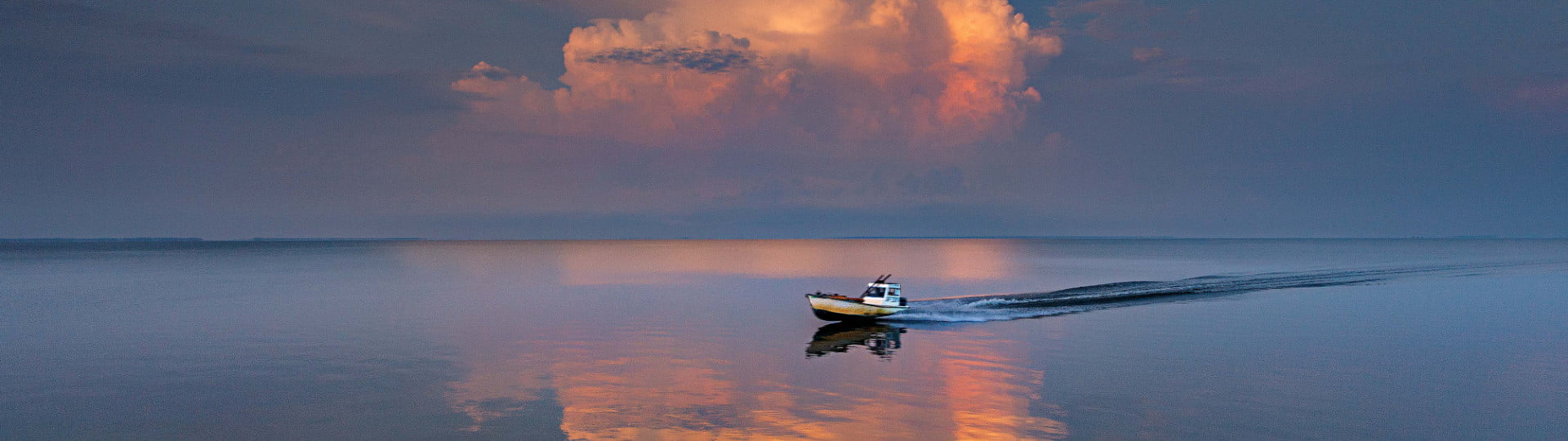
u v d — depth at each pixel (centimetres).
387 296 5881
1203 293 5688
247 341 3559
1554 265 10256
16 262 12656
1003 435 2064
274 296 5953
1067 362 3011
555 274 9231
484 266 11312
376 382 2672
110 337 3697
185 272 9469
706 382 2662
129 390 2573
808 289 6781
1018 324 4078
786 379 2714
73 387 2608
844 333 3791
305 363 3027
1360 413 2270
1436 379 2700
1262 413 2266
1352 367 2908
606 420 2214
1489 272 8425
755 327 4078
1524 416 2247
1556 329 3875
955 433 2081
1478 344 3416
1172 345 3400
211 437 2073
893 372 2820
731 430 2117
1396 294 5694
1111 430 2112
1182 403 2373
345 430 2125
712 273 9506
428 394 2498
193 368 2928
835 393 2506
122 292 6353
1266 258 14238
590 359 3111
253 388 2589
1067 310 4684
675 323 4266
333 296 5875
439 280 7894
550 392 2528
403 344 3484
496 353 3247
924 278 8194
